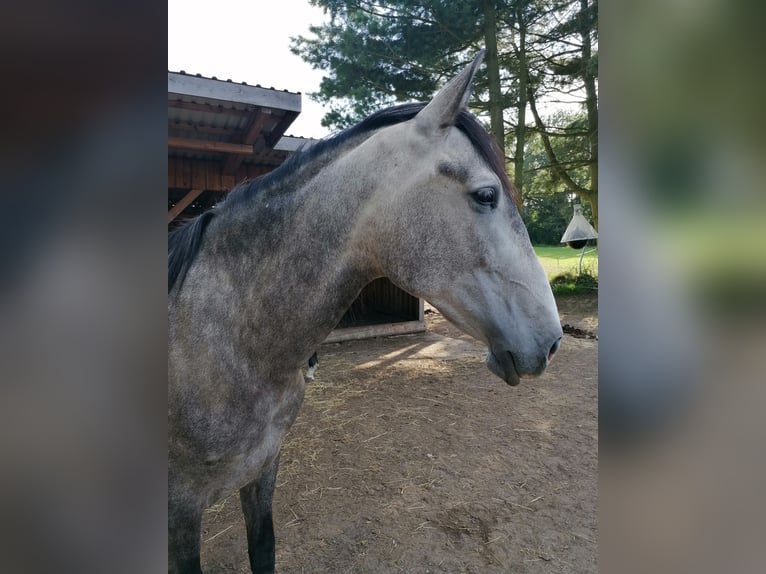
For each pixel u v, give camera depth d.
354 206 1.02
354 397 3.91
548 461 2.76
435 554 1.92
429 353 5.45
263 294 1.05
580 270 9.73
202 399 1.01
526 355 0.95
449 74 7.84
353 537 2.02
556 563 1.88
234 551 1.94
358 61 7.34
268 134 4.39
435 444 2.99
